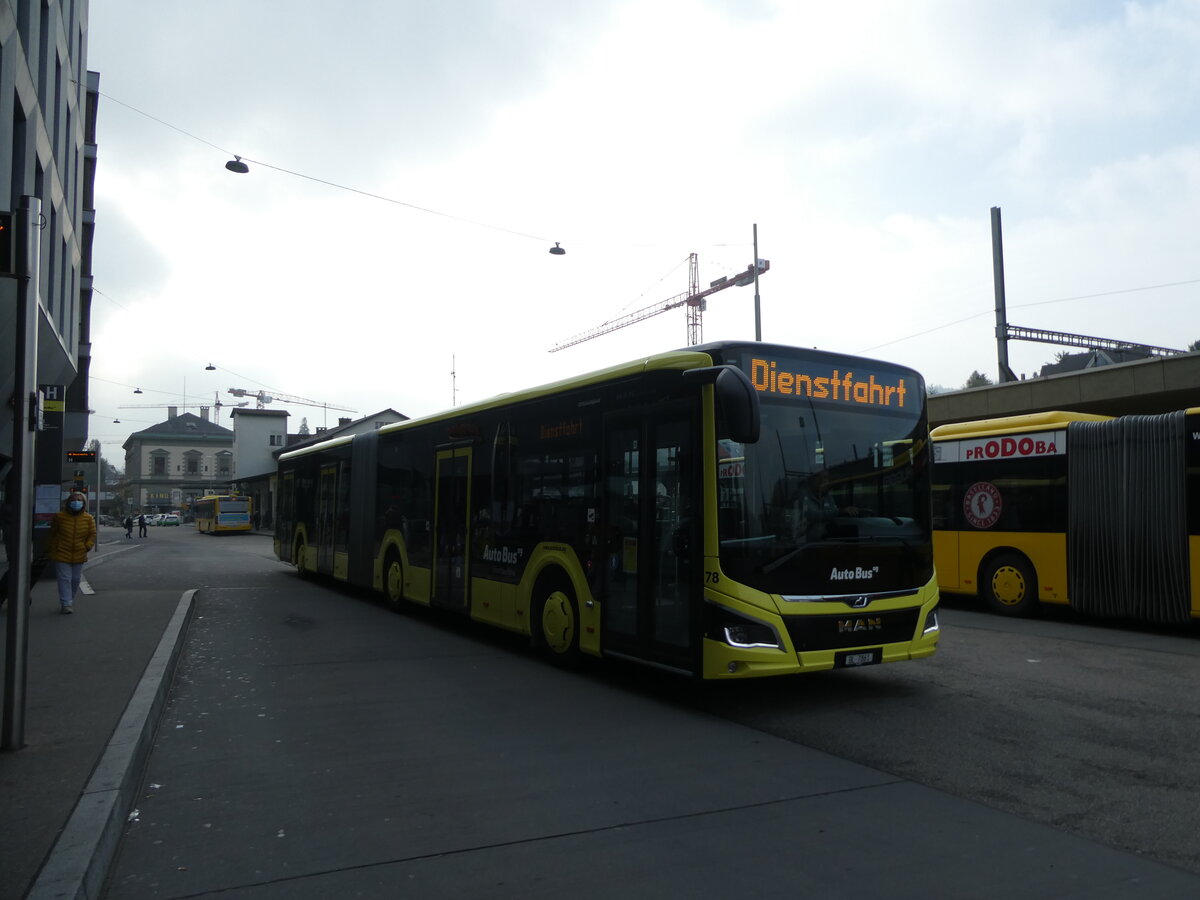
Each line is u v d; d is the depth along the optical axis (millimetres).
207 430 114750
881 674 8844
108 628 10891
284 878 4066
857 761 5906
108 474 140000
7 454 17000
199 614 13531
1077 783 5414
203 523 64562
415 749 6203
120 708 6625
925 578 7781
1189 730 6664
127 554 33188
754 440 6445
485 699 7789
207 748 6238
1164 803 5047
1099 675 8750
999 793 5238
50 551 12438
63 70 21484
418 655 10008
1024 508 12992
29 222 5586
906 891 3895
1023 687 8203
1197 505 10930
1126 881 3992
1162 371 18875
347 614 13641
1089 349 32438
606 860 4250
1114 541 11766
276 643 10820
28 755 5414
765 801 5102
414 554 12797
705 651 6941
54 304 20859
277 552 22234
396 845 4449
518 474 9945
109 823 4332
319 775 5613
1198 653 9992
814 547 7152
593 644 8352
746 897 3846
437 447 12188
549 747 6254
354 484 15820
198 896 3887
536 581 9484
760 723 6938
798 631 6934
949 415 23875
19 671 5582
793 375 7422
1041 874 4070
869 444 7684
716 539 6953
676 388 7484
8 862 3834
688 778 5539
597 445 8508
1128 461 11711
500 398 10539
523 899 3834
